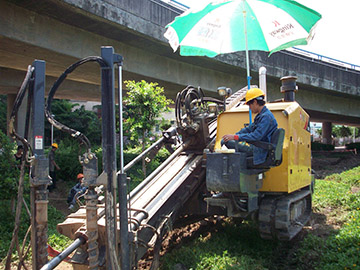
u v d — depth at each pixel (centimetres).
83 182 354
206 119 666
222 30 688
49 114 362
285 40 666
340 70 2389
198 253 541
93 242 357
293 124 614
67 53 1154
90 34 1229
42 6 1003
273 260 582
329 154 3250
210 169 496
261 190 581
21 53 1145
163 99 1060
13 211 780
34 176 363
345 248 564
